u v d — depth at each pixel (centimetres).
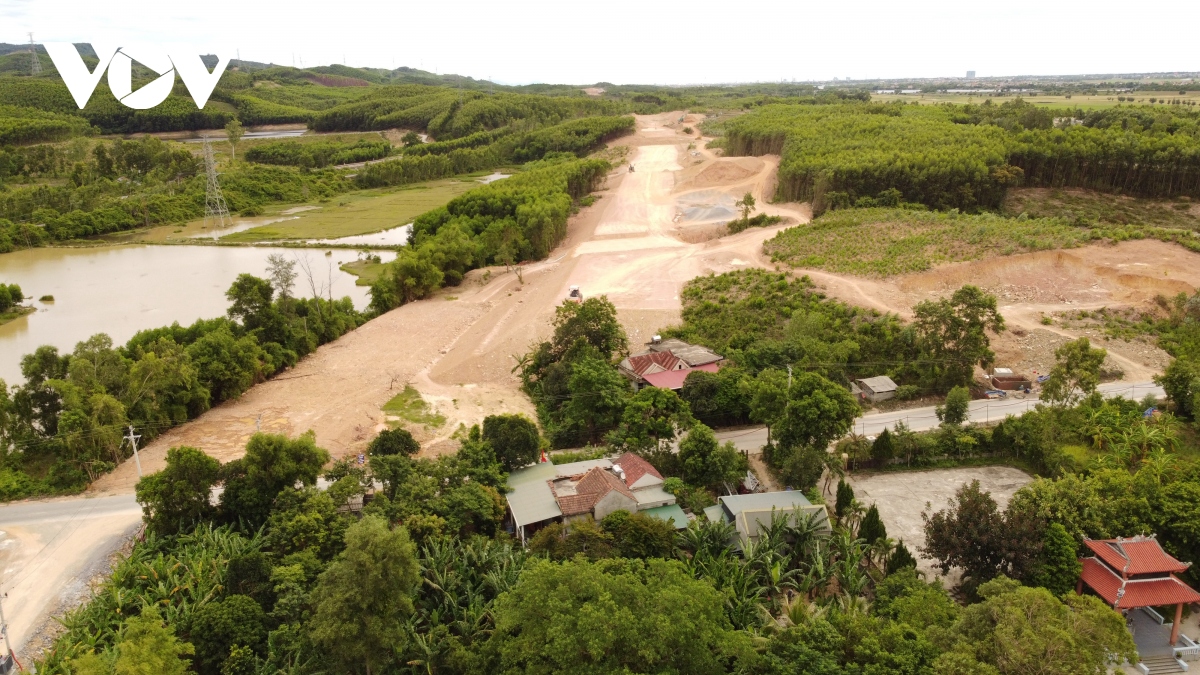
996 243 11169
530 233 14525
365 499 5975
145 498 5672
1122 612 4850
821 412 6284
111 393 7494
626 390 8225
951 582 5219
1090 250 10888
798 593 5000
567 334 8969
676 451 6981
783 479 6338
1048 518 5022
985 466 6975
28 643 4809
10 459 7069
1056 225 12381
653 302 11162
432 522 5341
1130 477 5597
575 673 3244
